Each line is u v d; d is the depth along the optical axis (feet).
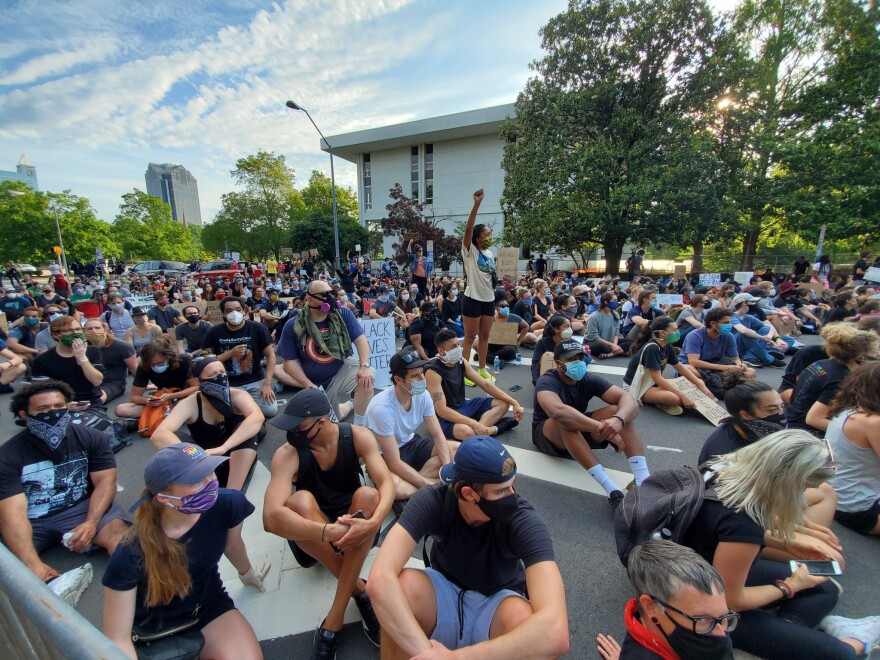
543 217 61.26
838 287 37.37
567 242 62.95
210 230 153.17
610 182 57.77
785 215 61.67
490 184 125.90
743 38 66.85
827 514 7.89
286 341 13.89
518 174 65.21
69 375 14.79
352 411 15.84
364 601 6.87
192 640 5.74
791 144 57.72
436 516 5.81
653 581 4.77
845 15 59.47
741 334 23.18
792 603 6.32
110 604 5.33
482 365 18.79
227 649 5.94
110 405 18.12
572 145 62.18
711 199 54.75
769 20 66.28
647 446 13.57
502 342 23.53
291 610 7.59
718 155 62.03
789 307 33.45
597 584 7.97
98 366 17.29
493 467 5.10
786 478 5.48
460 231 113.09
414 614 5.57
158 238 199.52
